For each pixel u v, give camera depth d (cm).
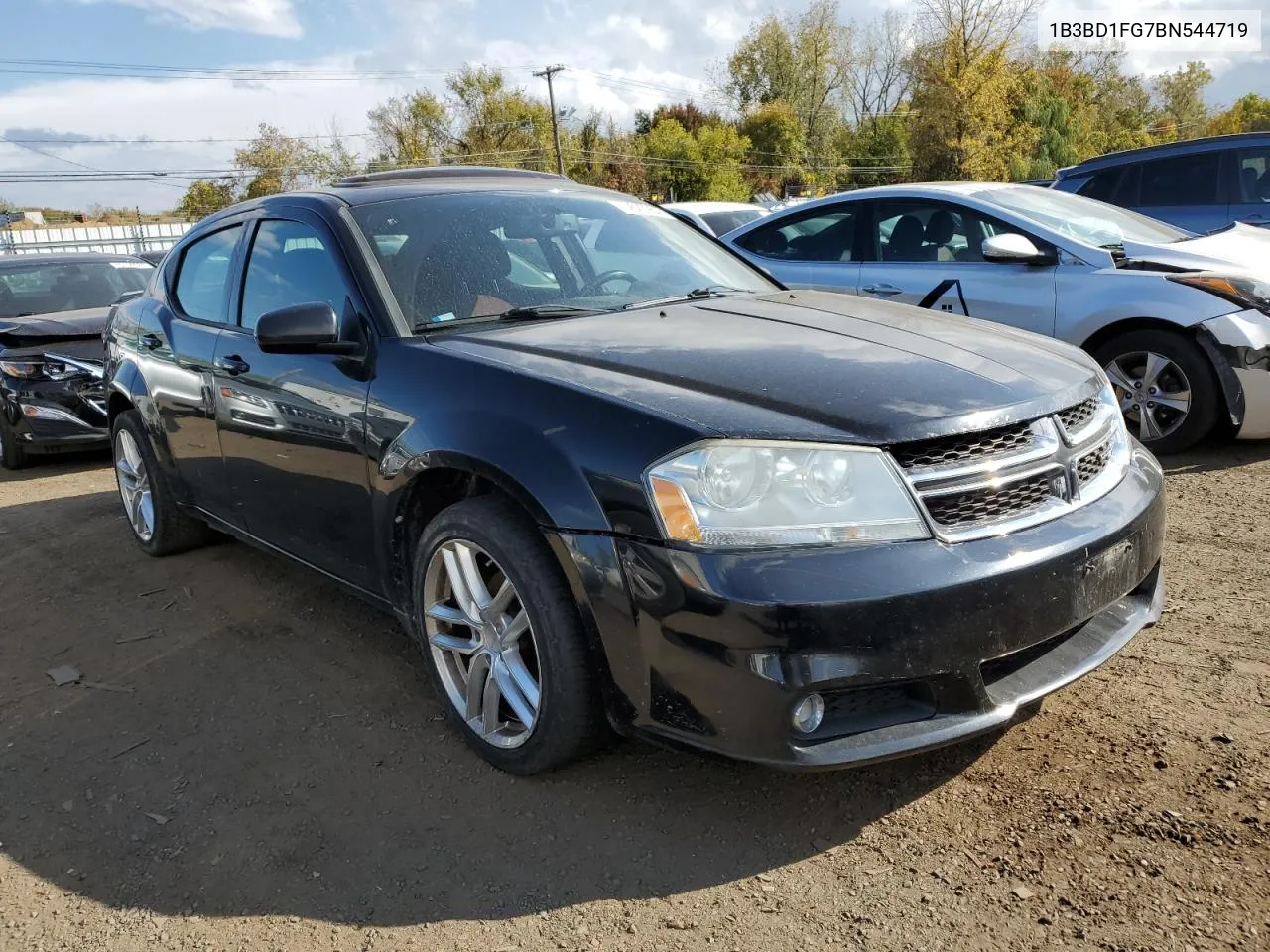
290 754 290
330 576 340
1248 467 507
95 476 678
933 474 221
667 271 359
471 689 274
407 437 272
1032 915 204
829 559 209
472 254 327
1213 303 505
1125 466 268
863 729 218
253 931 216
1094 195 918
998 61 4838
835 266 650
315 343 291
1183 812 232
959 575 213
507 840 242
